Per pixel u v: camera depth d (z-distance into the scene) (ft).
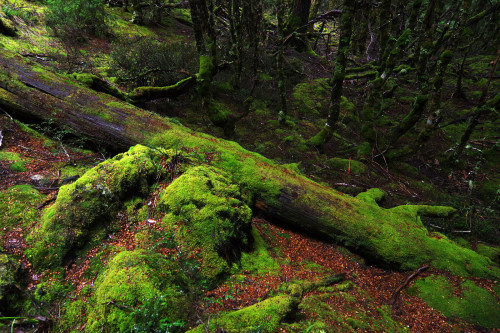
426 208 14.40
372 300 9.14
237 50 28.30
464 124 30.76
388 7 25.89
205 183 9.94
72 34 28.37
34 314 6.57
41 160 13.00
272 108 29.37
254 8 30.17
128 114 15.21
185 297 7.13
